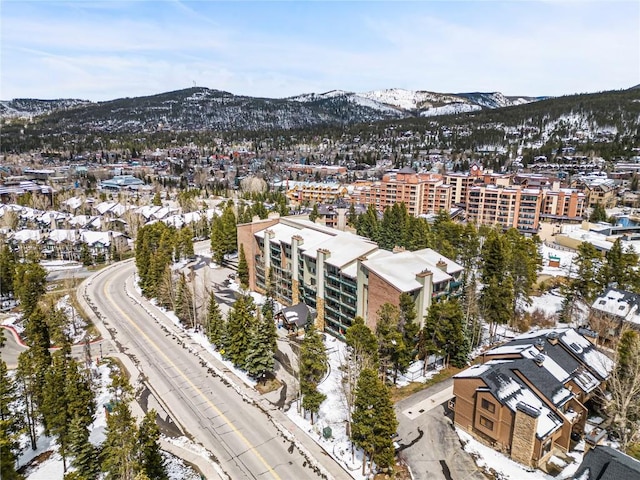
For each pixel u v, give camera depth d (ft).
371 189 602.03
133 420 125.39
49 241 445.37
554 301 292.20
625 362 167.43
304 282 273.75
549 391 155.94
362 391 141.18
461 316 208.03
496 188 536.83
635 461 118.52
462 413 167.43
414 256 241.76
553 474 142.92
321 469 147.74
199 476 144.25
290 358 226.58
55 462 154.61
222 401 188.55
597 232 433.48
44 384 160.76
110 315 288.10
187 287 278.46
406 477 143.23
